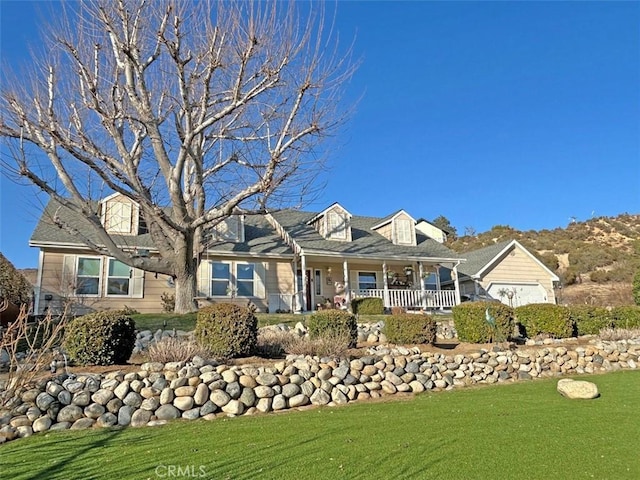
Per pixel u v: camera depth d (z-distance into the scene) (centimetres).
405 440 493
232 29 1077
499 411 634
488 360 941
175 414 624
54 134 1021
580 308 1334
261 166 1188
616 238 4262
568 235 4503
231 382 671
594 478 381
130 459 445
